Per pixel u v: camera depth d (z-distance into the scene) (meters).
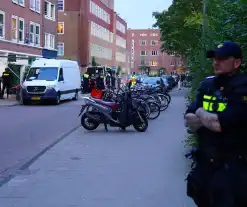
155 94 21.72
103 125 15.84
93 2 76.88
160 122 16.98
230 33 6.72
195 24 30.89
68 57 67.75
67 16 67.94
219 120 3.35
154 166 8.70
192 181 3.62
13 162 9.26
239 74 3.55
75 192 6.81
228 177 3.40
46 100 28.39
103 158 9.61
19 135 13.35
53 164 8.98
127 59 117.06
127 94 14.09
